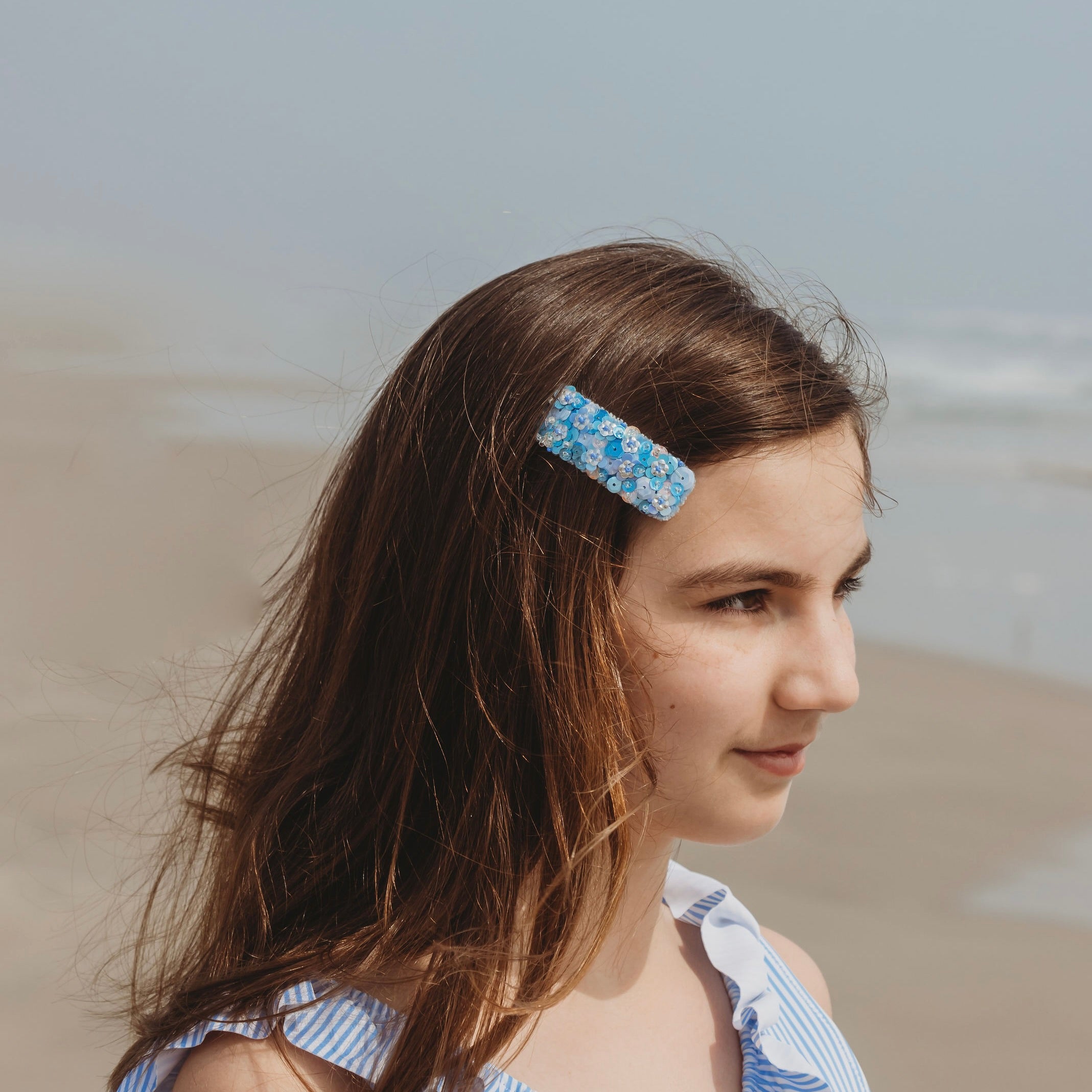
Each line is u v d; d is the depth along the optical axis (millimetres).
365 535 1399
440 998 1206
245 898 1370
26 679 4055
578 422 1229
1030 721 6672
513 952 1257
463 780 1294
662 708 1202
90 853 3650
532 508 1255
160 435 5090
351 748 1397
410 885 1317
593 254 1413
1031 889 4770
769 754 1233
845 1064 1579
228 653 2340
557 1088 1278
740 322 1297
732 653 1193
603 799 1200
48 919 3521
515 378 1293
